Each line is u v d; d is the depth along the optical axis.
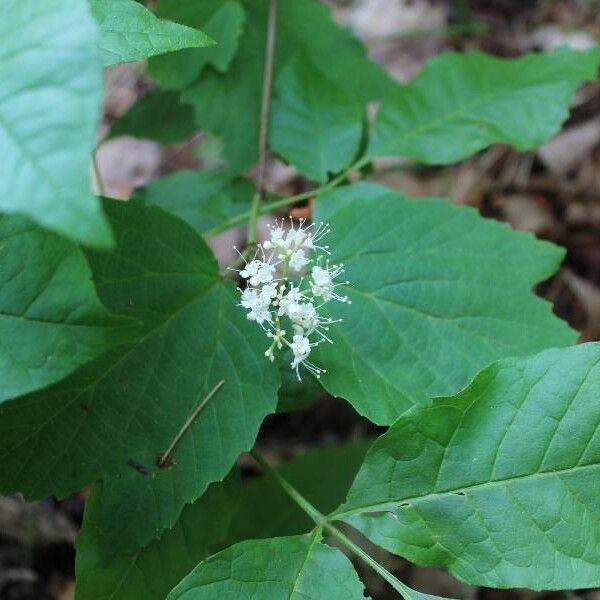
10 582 0.32
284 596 0.20
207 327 0.22
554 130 0.28
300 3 0.32
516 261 0.24
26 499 0.21
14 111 0.14
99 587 0.22
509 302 0.24
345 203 0.25
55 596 0.32
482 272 0.24
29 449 0.21
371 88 0.33
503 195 0.43
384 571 0.21
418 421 0.21
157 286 0.22
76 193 0.14
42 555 0.33
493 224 0.25
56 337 0.17
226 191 0.31
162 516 0.21
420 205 0.25
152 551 0.22
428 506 0.21
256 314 0.21
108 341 0.17
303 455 0.29
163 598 0.22
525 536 0.20
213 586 0.20
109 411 0.21
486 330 0.23
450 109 0.29
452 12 0.49
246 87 0.30
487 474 0.20
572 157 0.44
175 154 0.44
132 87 0.45
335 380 0.22
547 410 0.20
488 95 0.29
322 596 0.20
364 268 0.24
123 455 0.21
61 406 0.21
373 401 0.22
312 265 0.24
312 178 0.28
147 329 0.22
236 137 0.30
